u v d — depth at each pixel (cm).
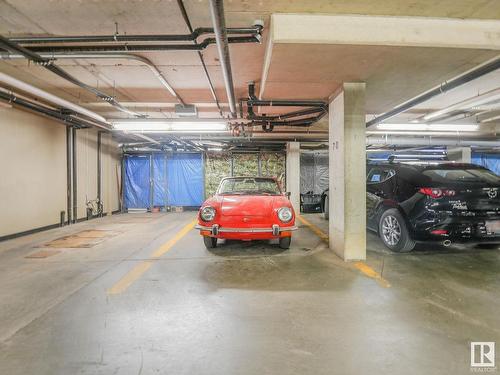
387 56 287
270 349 176
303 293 261
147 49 305
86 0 251
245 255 390
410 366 159
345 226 361
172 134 798
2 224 499
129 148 975
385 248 423
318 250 416
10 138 518
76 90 506
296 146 869
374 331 196
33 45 320
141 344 182
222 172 1030
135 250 422
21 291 268
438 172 382
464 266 333
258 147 979
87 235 541
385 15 264
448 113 620
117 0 251
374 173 473
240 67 399
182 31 309
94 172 805
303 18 262
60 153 658
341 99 368
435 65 307
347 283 283
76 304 240
